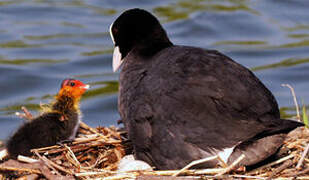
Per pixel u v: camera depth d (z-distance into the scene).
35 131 10.84
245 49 20.53
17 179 9.95
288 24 22.69
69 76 18.64
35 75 18.66
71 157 10.35
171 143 9.16
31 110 16.39
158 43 11.79
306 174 9.51
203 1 25.11
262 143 8.99
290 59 19.88
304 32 21.94
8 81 18.17
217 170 9.04
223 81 9.51
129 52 11.77
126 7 24.28
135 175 9.31
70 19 23.06
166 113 9.30
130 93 10.16
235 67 9.97
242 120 9.09
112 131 11.57
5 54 19.88
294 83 18.36
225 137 8.98
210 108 9.17
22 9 24.09
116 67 12.09
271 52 20.34
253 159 8.96
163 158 9.28
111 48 20.67
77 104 11.75
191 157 9.04
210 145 8.99
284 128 8.81
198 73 9.64
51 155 10.53
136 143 9.68
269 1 25.05
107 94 17.80
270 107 9.48
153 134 9.34
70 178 9.40
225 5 24.69
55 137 11.04
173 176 9.02
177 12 23.69
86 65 19.41
